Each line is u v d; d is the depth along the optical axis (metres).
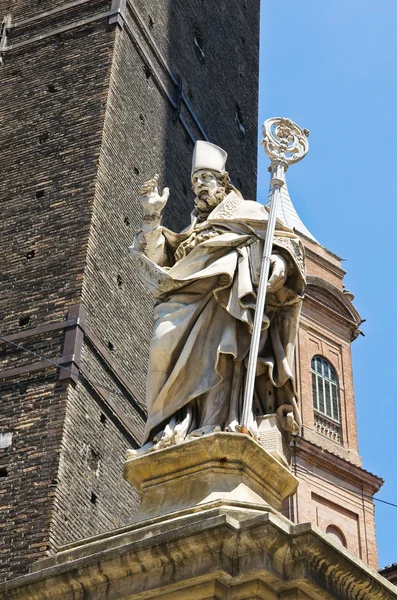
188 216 41.41
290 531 8.69
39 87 38.81
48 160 36.09
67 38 39.94
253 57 55.03
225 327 10.87
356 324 54.12
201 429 10.34
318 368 51.09
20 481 27.39
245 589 8.60
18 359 30.45
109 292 32.84
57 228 33.62
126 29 40.22
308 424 48.00
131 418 31.52
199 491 9.88
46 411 28.73
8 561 25.84
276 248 11.26
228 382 10.71
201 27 48.91
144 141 39.06
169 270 11.38
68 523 26.86
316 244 55.78
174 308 11.12
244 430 10.09
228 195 12.15
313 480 45.81
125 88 38.75
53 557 9.84
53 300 31.56
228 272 10.90
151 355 10.95
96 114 36.66
